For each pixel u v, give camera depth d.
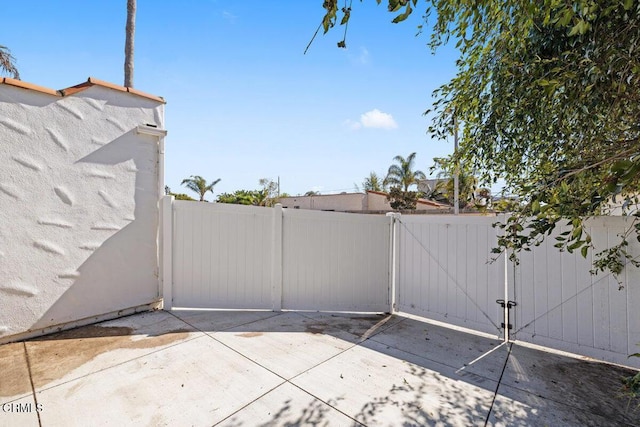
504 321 4.21
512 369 3.36
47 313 3.94
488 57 3.39
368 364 3.41
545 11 2.19
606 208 3.16
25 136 3.70
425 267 5.06
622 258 3.38
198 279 5.22
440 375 3.20
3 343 3.61
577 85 2.38
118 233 4.60
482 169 4.11
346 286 5.50
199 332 4.21
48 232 3.91
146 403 2.59
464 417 2.51
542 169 3.40
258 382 2.97
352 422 2.41
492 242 4.35
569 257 3.75
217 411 2.51
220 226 5.29
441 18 2.42
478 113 3.78
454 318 4.71
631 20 2.07
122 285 4.68
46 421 2.32
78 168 4.16
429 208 26.33
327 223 5.48
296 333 4.30
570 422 2.46
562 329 3.79
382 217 5.53
